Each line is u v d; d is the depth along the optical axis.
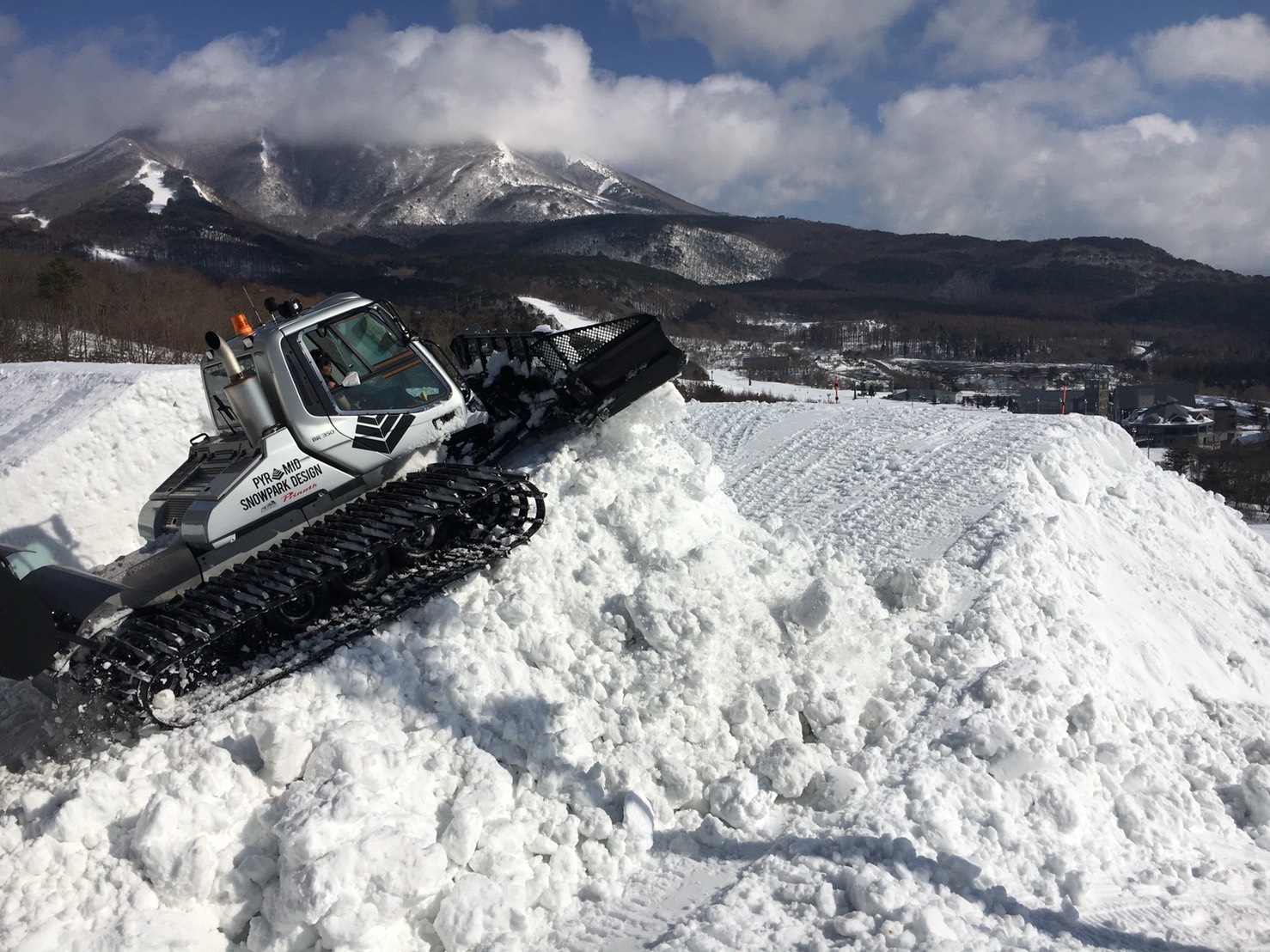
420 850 3.94
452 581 5.95
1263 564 11.52
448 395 6.75
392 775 4.40
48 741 5.26
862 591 7.19
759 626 6.23
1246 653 9.38
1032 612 7.46
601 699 5.56
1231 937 4.34
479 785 4.58
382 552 5.92
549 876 4.38
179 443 8.78
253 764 4.59
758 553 7.32
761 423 15.14
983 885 4.36
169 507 6.17
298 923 3.80
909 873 4.29
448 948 3.97
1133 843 5.25
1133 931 4.28
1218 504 12.34
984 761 5.33
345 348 6.32
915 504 10.34
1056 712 5.96
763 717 5.62
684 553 6.86
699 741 5.48
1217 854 5.33
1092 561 9.29
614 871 4.54
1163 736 6.49
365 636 5.57
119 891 3.91
